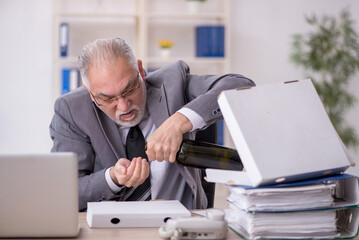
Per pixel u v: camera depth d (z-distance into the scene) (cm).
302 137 125
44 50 490
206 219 122
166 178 197
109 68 165
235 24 517
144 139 194
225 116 128
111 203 148
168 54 489
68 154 123
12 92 489
